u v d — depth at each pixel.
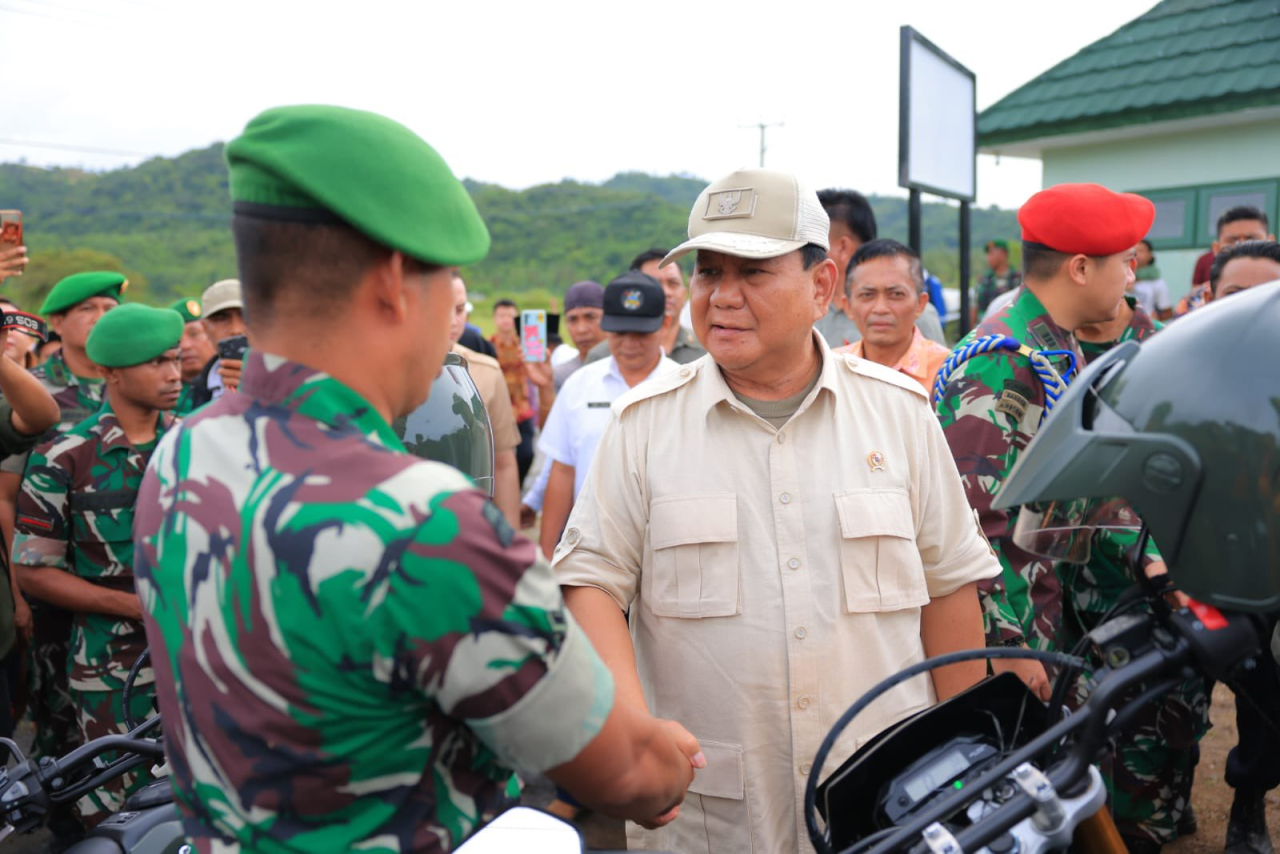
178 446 1.05
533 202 113.31
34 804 1.50
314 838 0.93
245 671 0.92
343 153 0.94
